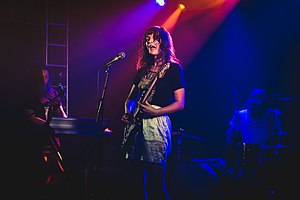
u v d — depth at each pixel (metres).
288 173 5.22
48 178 5.10
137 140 3.24
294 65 7.52
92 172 4.95
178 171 5.67
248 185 5.21
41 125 4.86
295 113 7.23
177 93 3.30
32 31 7.79
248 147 5.57
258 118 5.93
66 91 7.48
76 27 8.21
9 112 7.57
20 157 5.55
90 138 4.36
